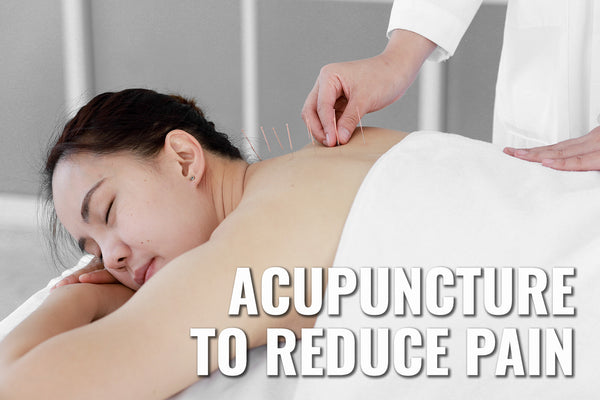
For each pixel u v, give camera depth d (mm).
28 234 2930
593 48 1430
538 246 926
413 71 1457
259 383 954
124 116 1068
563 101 1472
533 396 915
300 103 2855
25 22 2939
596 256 921
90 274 1178
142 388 841
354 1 2736
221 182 1119
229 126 2920
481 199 956
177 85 2926
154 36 2902
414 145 1048
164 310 856
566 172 1056
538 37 1528
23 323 996
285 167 1055
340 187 986
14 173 3047
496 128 1693
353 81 1294
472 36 2658
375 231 929
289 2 2785
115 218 1037
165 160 1062
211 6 2846
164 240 1055
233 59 2865
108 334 836
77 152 1037
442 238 926
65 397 809
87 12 2908
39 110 2994
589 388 909
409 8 1486
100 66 2955
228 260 894
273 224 931
